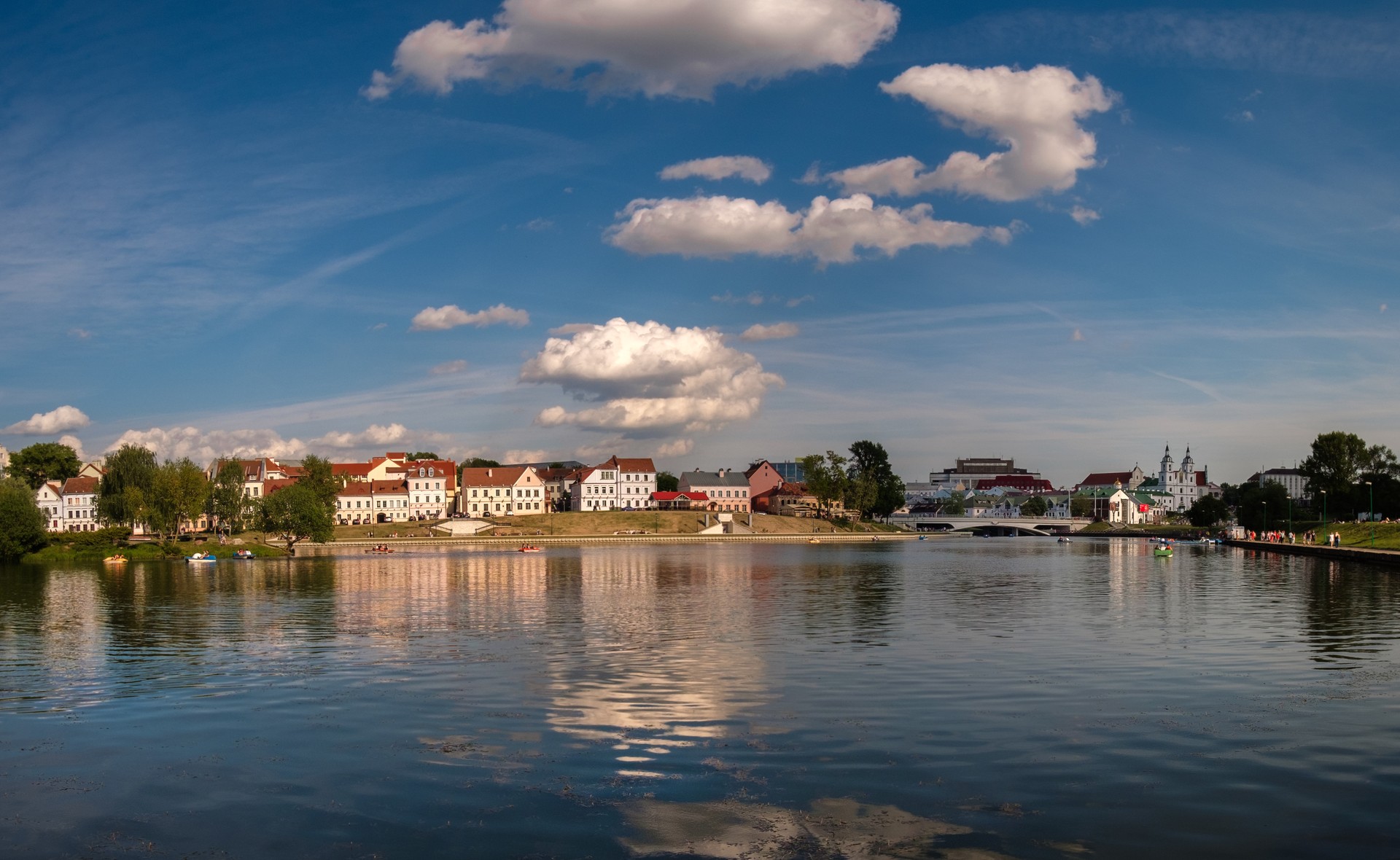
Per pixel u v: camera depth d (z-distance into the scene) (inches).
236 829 991.0
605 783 1117.1
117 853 934.4
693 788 1096.8
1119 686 1670.8
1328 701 1533.0
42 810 1053.2
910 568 5497.1
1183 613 2898.6
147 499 7391.7
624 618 2822.3
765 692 1631.4
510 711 1493.6
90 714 1502.2
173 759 1242.6
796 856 904.3
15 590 4092.0
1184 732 1327.5
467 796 1077.1
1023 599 3420.3
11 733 1384.1
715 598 3533.5
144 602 3459.6
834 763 1188.5
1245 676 1761.8
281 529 7322.8
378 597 3617.1
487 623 2696.9
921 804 1038.4
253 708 1530.5
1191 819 987.3
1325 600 3329.2
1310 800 1040.8
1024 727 1359.5
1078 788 1085.8
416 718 1449.3
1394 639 2269.9
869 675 1793.8
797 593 3764.8
